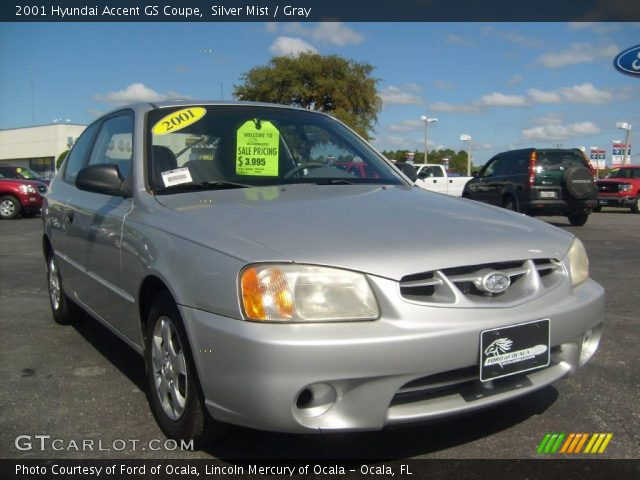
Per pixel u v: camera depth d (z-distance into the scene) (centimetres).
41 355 424
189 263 262
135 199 331
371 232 259
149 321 302
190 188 332
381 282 237
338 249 243
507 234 277
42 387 363
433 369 236
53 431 304
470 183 1545
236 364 233
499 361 249
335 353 226
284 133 382
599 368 386
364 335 229
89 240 382
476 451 279
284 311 231
